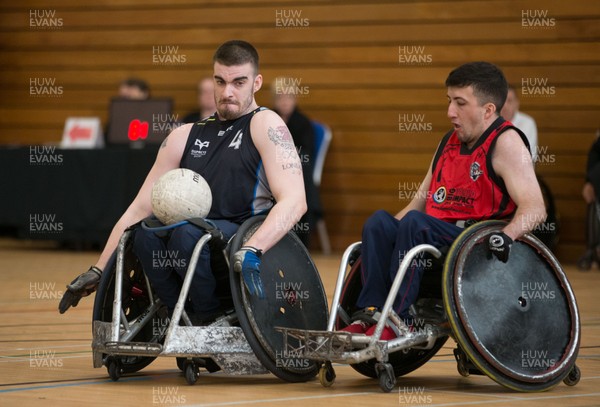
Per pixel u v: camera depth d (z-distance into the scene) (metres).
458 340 5.36
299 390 5.47
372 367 5.99
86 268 13.98
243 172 6.07
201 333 5.55
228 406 4.81
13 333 7.97
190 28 18.05
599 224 14.14
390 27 16.59
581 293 11.27
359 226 16.94
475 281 5.48
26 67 19.25
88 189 15.76
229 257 5.61
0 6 19.42
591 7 15.20
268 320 5.69
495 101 5.86
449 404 4.96
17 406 4.75
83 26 18.83
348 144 16.97
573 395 5.38
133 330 5.96
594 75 15.22
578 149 15.30
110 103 16.27
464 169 5.94
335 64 17.02
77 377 5.89
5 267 14.00
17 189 16.16
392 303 5.39
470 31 15.99
